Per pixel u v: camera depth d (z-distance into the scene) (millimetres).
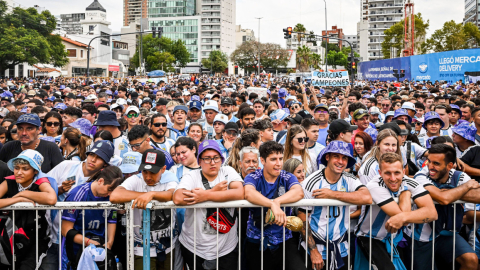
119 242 4121
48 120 6250
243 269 4074
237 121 7902
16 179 3754
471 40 69125
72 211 3793
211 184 3871
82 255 3580
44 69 76688
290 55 112125
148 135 5410
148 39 109312
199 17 152250
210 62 128125
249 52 108625
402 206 3676
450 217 3947
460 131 5570
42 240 3953
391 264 3734
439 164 3998
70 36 96438
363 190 3746
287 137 5191
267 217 3574
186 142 4547
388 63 38531
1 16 61594
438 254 4039
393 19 139000
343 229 3838
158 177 3844
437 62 28938
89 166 4281
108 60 103438
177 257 4066
